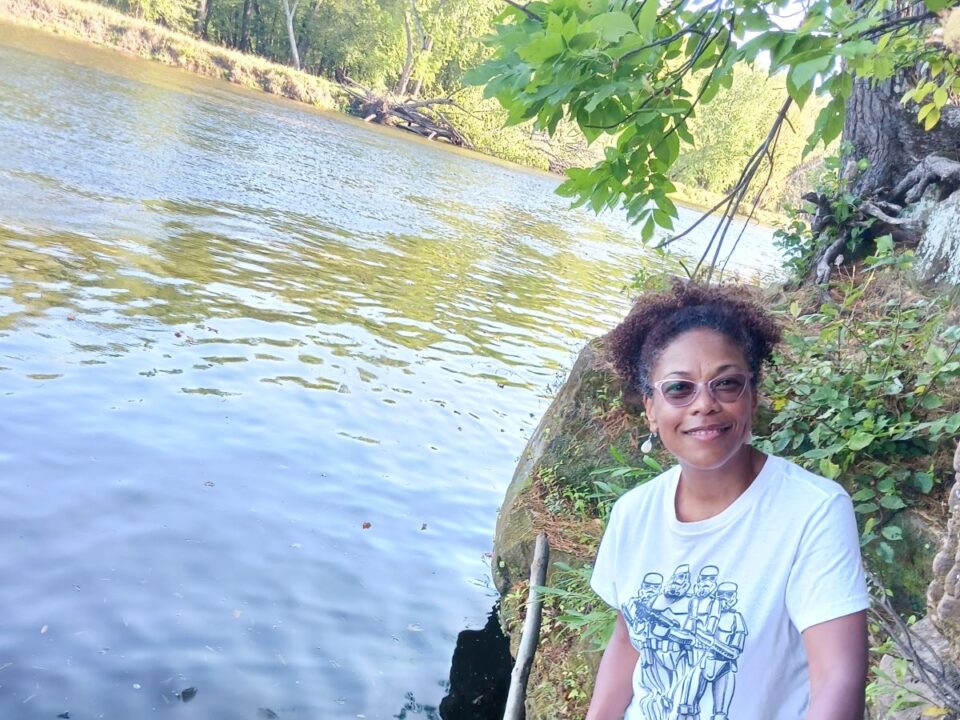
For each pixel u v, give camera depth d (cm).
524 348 1245
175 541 584
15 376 762
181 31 4775
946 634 310
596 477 596
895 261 574
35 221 1246
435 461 796
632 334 227
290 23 4922
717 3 319
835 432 482
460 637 551
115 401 761
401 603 574
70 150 1800
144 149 2058
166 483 650
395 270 1544
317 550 612
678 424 204
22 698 430
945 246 672
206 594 538
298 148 2850
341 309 1215
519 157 4894
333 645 518
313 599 557
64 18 3950
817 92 311
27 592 504
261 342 998
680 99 348
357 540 637
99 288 1039
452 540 668
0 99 2089
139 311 1000
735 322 207
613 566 216
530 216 2797
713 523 199
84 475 636
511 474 807
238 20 5103
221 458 708
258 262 1352
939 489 460
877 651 357
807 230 827
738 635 192
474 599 595
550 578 539
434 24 4984
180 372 855
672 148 358
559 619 478
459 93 4791
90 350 856
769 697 189
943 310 583
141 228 1367
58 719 421
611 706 227
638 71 317
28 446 656
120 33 4094
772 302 770
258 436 760
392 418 871
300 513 655
